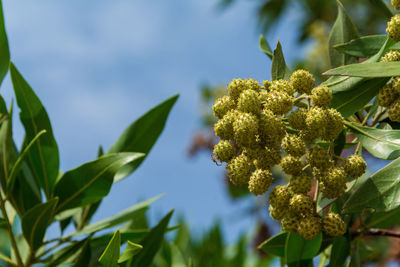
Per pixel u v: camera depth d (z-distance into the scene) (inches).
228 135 15.7
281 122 15.5
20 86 17.9
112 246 16.2
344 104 16.3
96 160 17.7
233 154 15.8
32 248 17.9
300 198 15.5
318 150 15.6
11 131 17.9
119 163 17.7
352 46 16.9
